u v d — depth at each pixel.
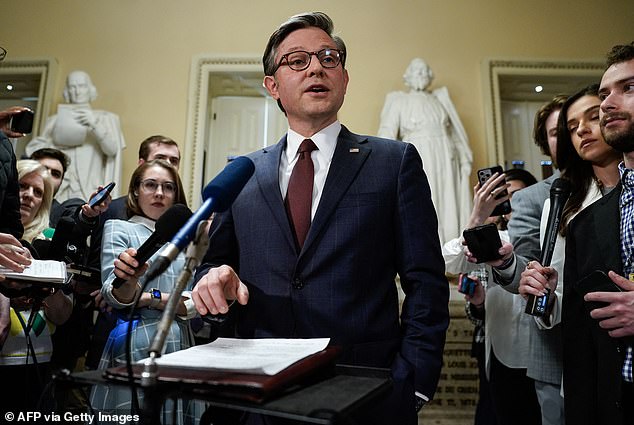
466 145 4.35
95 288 1.96
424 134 4.22
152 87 4.84
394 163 1.19
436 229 1.16
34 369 1.76
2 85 5.02
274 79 1.30
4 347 1.72
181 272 0.73
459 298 3.57
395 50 4.90
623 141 1.30
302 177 1.20
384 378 0.76
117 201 2.43
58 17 5.02
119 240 1.75
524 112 5.18
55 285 1.50
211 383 0.63
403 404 0.95
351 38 4.92
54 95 4.77
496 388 1.95
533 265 1.45
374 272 1.10
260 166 1.26
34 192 2.14
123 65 4.89
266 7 5.03
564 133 1.68
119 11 5.04
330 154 1.23
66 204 2.81
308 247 1.08
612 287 1.13
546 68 4.82
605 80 1.36
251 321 1.10
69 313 1.92
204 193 0.82
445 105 4.46
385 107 4.46
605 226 1.29
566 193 1.48
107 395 1.50
